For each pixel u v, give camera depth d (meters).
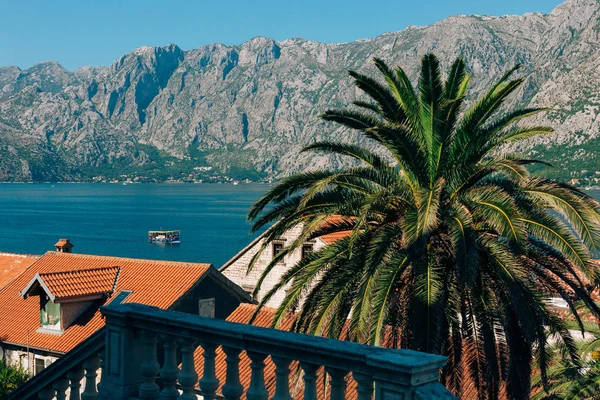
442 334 14.39
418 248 13.21
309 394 6.64
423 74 15.18
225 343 7.36
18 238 192.38
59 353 31.88
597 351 22.36
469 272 12.93
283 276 16.27
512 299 14.15
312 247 34.81
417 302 13.73
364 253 15.34
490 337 14.86
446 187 15.17
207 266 33.47
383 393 5.79
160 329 8.03
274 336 6.82
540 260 15.38
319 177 15.87
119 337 8.43
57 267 39.28
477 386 16.14
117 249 172.00
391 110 16.03
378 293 13.77
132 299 32.44
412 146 14.70
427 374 5.69
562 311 24.42
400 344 15.59
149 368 8.25
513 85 15.01
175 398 8.02
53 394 9.95
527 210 14.68
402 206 15.62
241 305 29.91
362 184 15.84
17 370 30.14
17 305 36.66
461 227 13.45
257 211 16.02
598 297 24.12
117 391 8.39
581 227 13.69
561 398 20.55
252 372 7.21
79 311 33.38
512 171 14.11
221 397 20.83
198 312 32.59
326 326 15.92
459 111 15.41
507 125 15.52
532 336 13.73
